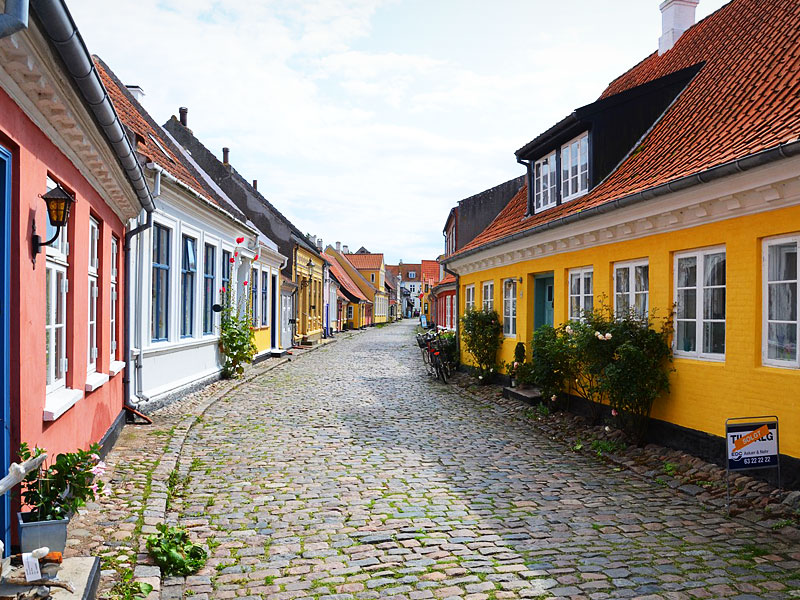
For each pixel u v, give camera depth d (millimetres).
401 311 108312
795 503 5301
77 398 5172
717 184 6332
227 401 11922
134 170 6402
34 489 3814
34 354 4125
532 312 12461
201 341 12859
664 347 7629
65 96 4199
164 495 5629
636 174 8891
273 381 15469
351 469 7020
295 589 3986
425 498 5965
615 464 7406
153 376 10445
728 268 6527
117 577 3947
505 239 12164
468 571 4262
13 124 3686
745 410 6266
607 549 4656
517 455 7871
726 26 10750
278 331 23016
